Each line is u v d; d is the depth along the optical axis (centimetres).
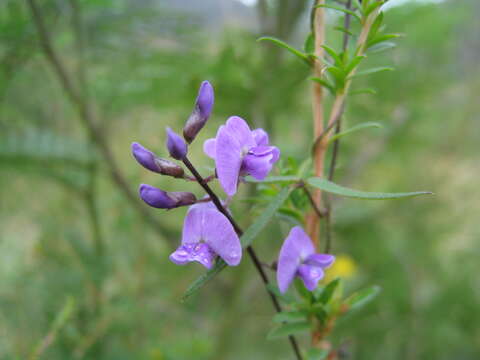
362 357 17
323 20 6
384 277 18
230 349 15
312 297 6
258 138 6
